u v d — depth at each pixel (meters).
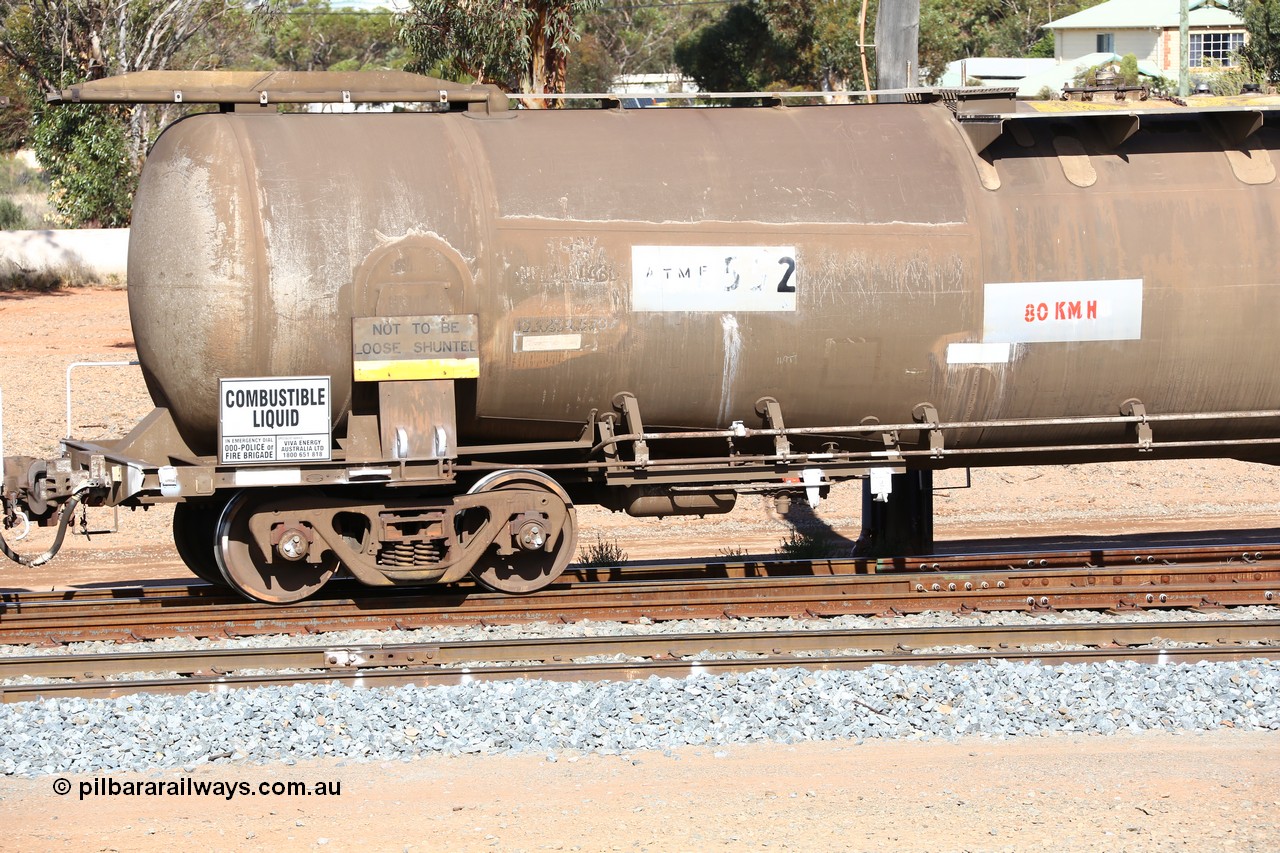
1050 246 14.14
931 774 10.21
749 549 19.94
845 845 8.94
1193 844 8.95
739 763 10.48
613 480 14.20
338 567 15.05
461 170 13.50
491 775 10.22
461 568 13.83
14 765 10.29
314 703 11.42
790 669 12.24
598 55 90.38
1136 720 11.28
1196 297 14.29
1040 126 14.77
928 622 14.10
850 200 13.99
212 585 15.70
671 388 13.94
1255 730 11.17
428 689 11.77
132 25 50.59
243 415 13.13
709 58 69.06
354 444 13.59
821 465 14.55
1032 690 11.73
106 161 47.25
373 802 9.70
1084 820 9.34
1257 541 18.91
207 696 11.61
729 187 13.88
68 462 13.52
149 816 9.50
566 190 13.62
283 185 13.05
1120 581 15.07
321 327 13.06
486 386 13.65
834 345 13.96
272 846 8.97
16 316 40.22
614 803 9.66
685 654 12.91
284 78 13.88
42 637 13.35
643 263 13.59
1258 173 14.60
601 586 14.53
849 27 65.69
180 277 12.89
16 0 49.62
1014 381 14.30
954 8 102.06
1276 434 15.17
